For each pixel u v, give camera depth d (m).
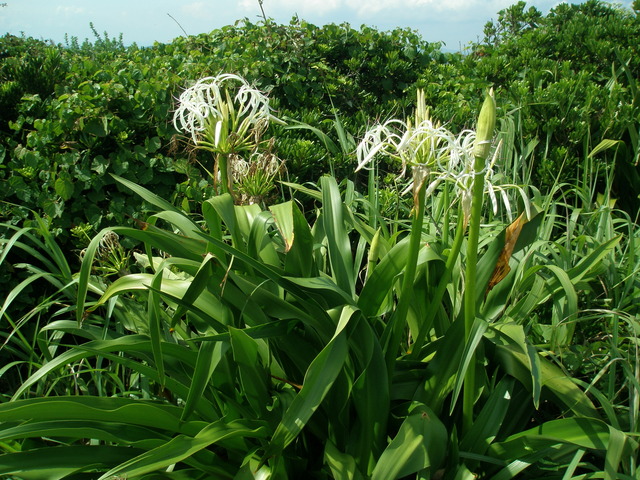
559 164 3.73
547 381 1.79
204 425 1.72
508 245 1.86
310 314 1.76
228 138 1.78
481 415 1.77
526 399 1.94
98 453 1.67
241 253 1.67
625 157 3.79
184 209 3.28
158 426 1.66
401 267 1.86
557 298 2.15
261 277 1.95
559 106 3.90
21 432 1.55
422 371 1.90
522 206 2.85
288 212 1.93
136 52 5.46
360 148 1.62
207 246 1.88
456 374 1.81
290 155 3.71
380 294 1.88
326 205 2.11
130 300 2.52
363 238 2.57
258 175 2.53
